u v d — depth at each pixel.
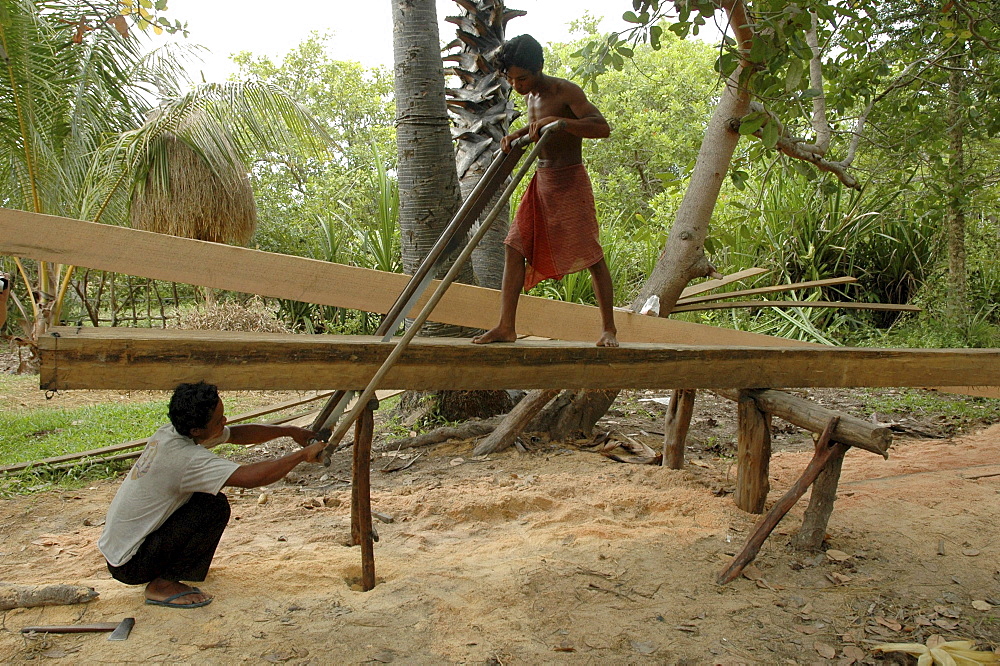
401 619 3.80
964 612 3.98
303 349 3.74
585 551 4.66
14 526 5.16
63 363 3.38
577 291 10.96
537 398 6.82
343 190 15.66
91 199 9.86
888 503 5.50
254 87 9.84
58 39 9.22
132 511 3.79
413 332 3.69
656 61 24.66
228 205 11.20
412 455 6.92
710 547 4.75
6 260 12.87
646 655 3.54
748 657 3.53
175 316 13.82
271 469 3.71
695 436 7.75
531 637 3.67
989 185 11.35
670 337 6.82
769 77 4.97
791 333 11.25
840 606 4.02
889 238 12.10
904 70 8.41
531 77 4.07
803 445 7.52
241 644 3.54
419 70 7.47
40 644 3.52
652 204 13.84
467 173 8.47
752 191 12.22
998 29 7.66
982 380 5.14
